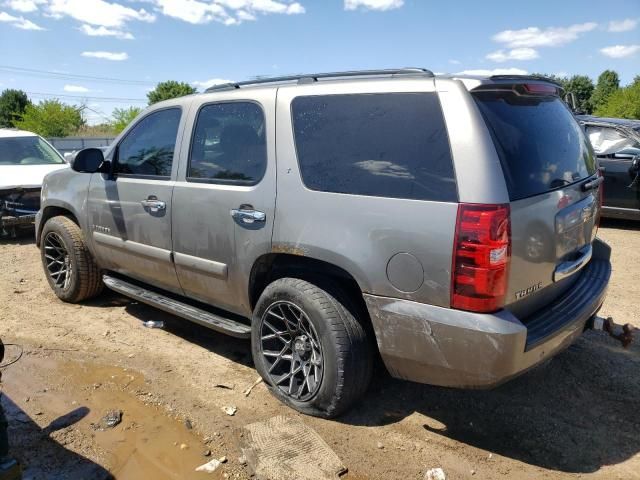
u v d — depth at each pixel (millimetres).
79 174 5012
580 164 3525
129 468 2916
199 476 2848
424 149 2838
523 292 2838
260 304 3523
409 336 2887
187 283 4086
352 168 3086
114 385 3785
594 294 3383
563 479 2848
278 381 3543
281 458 2963
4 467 2449
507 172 2729
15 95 57750
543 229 2896
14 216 8180
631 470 2916
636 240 8086
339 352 3141
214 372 3979
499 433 3244
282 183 3340
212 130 3854
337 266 3172
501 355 2648
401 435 3215
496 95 2939
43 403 3547
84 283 5172
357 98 3137
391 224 2881
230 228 3623
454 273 2693
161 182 4129
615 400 3576
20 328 4766
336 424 3311
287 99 3426
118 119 51656
